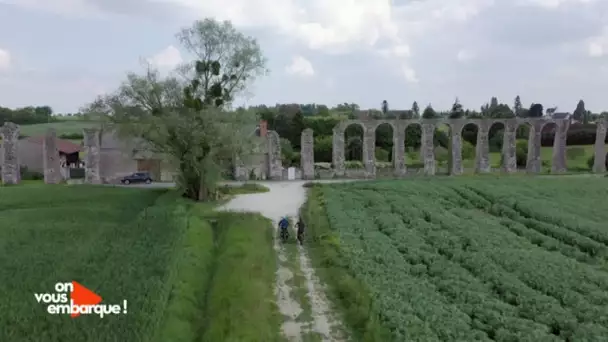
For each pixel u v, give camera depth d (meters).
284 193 64.88
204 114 57.75
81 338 20.27
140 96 60.47
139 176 79.38
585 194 62.16
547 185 67.06
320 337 24.92
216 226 44.19
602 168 93.12
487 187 64.88
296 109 153.00
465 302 28.28
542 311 26.72
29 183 75.44
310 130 84.38
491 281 31.33
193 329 23.39
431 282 31.56
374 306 26.95
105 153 85.81
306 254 37.88
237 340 22.39
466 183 68.31
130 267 28.92
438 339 23.50
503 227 45.91
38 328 21.05
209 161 58.88
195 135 57.00
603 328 24.61
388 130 131.00
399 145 88.44
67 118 181.75
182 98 61.00
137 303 23.72
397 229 43.16
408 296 28.64
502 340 23.69
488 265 33.69
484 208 56.09
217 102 64.69
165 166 85.44
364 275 31.91
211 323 23.95
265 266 33.62
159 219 41.69
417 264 34.09
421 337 23.42
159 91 60.44
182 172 60.06
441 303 27.89
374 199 56.38
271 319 26.44
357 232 42.66
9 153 73.75
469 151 127.94
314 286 31.53
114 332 20.77
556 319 25.70
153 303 23.77
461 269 33.44
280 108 157.00
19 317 22.05
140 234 36.75
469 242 39.75
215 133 58.12
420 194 60.91
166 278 27.19
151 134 57.75
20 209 49.38
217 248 37.06
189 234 37.25
